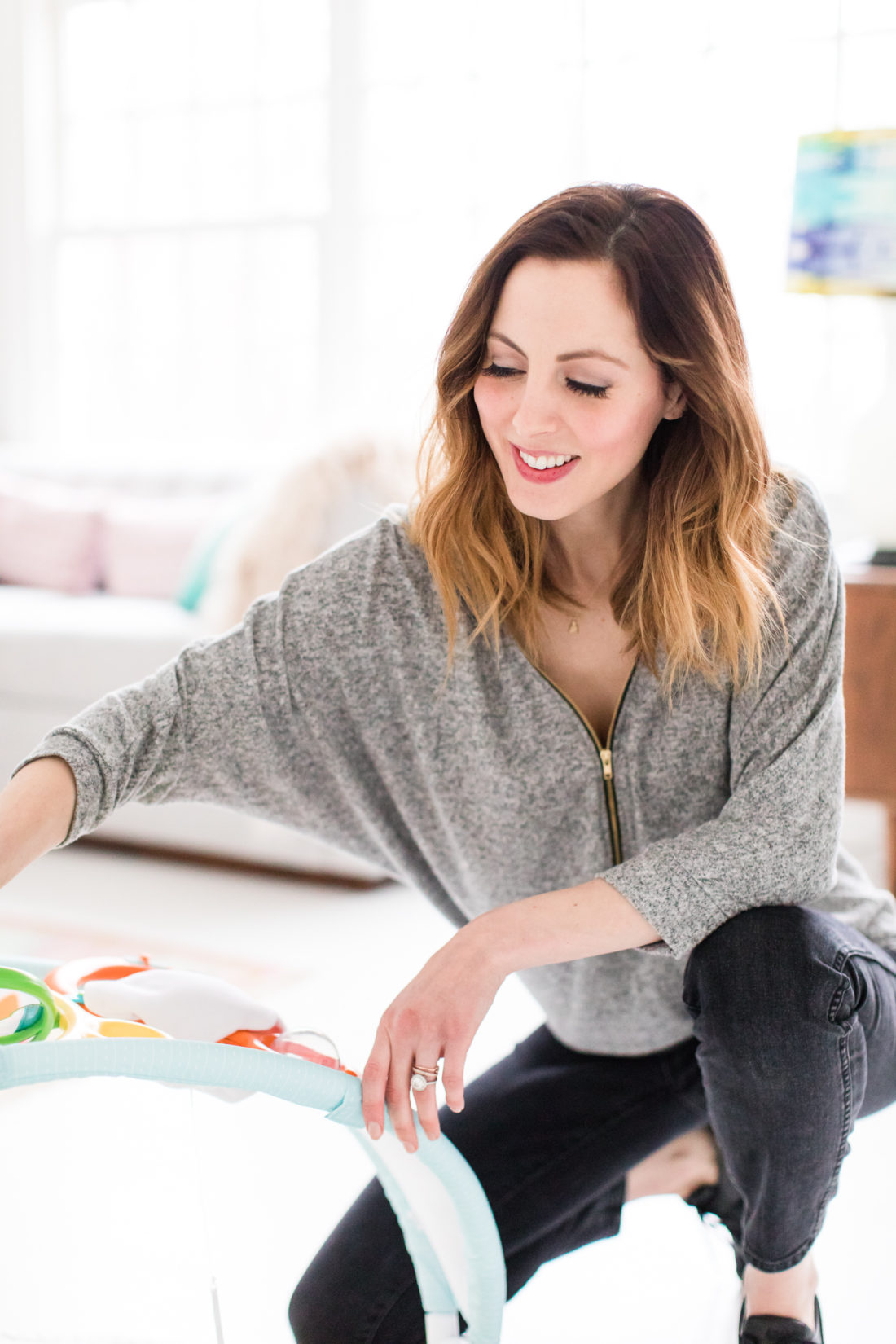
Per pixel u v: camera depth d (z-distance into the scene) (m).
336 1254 1.01
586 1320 1.24
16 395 4.55
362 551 1.06
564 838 1.07
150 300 4.38
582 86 3.55
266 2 4.07
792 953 0.91
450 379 0.99
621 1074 1.12
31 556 3.66
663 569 0.98
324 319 4.03
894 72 3.14
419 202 3.88
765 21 3.26
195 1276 1.26
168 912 2.58
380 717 1.05
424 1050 0.83
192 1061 0.72
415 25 3.81
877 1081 0.98
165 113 4.29
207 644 1.03
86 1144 1.52
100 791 0.91
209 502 3.60
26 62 4.38
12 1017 0.73
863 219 2.24
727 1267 1.35
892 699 2.10
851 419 3.26
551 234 0.90
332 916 2.56
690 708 1.02
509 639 1.03
